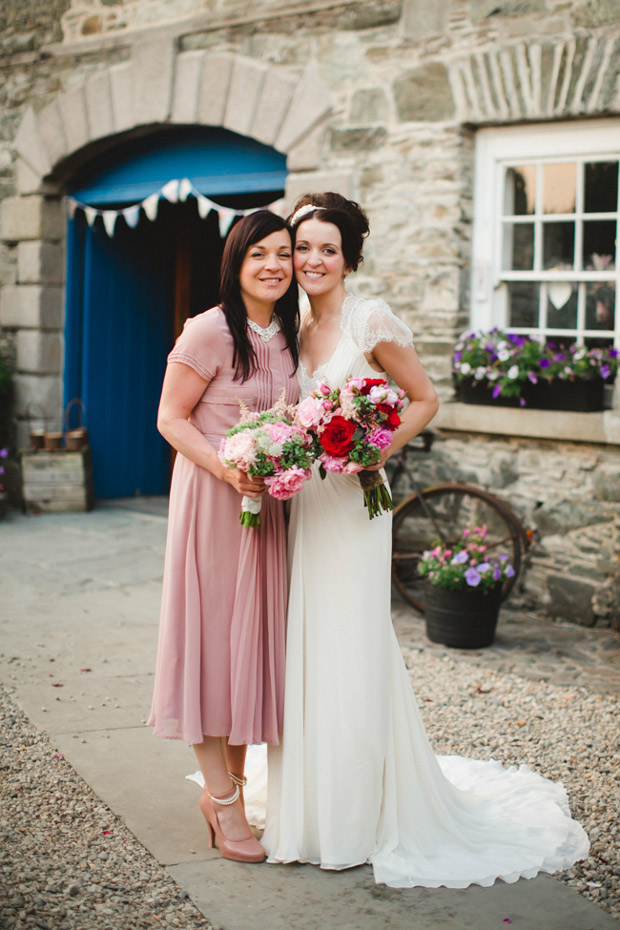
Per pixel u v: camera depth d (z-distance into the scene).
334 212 2.61
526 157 5.34
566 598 5.11
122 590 5.52
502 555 4.66
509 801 2.93
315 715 2.58
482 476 5.43
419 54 5.50
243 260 2.55
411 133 5.58
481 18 5.23
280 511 2.63
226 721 2.55
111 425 8.30
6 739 3.37
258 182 6.60
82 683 3.99
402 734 2.66
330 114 5.91
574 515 5.07
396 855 2.59
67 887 2.40
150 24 6.82
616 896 2.45
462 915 2.34
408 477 5.52
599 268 5.20
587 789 3.09
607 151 5.04
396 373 2.67
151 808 2.89
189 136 7.02
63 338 7.98
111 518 7.51
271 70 6.14
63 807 2.87
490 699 3.92
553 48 4.97
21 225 7.85
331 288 2.65
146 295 8.38
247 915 2.32
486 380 5.30
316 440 2.43
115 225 8.09
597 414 4.90
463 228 5.51
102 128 7.16
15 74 7.73
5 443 8.13
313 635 2.59
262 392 2.60
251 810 2.88
